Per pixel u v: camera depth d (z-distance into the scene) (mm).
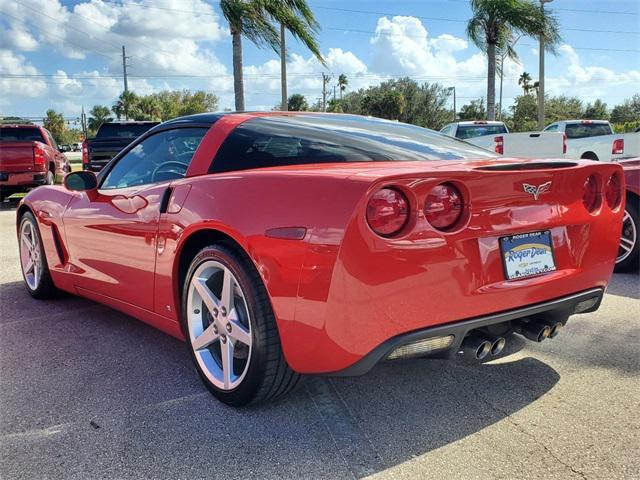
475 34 19219
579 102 62188
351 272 2020
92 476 2059
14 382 2885
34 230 4285
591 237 2645
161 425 2414
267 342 2320
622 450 2186
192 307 2729
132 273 3160
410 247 2074
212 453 2193
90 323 3855
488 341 2420
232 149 2822
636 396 2641
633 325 3648
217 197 2516
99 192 3566
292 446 2236
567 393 2684
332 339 2088
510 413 2494
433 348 2234
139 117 62906
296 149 2727
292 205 2184
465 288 2211
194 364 2773
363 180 2033
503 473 2043
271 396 2459
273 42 13430
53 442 2291
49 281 4266
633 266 4980
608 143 12812
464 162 2543
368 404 2588
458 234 2168
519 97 59781
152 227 2916
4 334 3637
